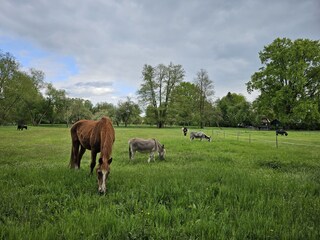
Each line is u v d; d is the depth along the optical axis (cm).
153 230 359
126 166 1038
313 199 525
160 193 537
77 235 338
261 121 8094
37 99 6744
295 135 3853
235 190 564
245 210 445
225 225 371
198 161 1198
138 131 4756
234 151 1623
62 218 406
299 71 4322
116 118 8269
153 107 6806
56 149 1775
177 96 6825
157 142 1252
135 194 542
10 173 779
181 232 356
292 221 396
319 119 4347
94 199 509
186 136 3350
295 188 609
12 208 451
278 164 1063
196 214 423
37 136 3158
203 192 552
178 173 781
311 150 1686
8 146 1952
